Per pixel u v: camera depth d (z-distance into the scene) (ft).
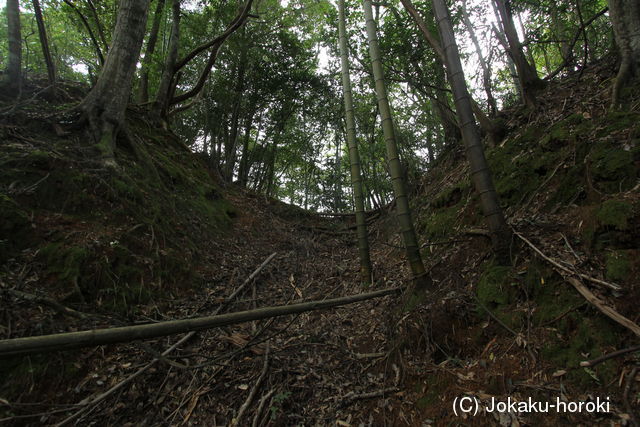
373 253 22.97
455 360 8.49
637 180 8.95
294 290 16.81
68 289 10.14
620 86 12.41
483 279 9.99
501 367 7.52
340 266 21.01
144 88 31.63
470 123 10.27
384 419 7.98
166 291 13.05
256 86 39.86
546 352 7.13
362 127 33.58
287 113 43.24
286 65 39.27
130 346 9.86
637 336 6.14
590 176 10.19
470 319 9.33
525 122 17.42
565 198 10.73
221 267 17.17
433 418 7.34
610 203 8.38
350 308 14.16
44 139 14.71
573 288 7.71
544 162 12.69
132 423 8.04
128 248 12.87
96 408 8.02
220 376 9.64
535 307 8.18
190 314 12.37
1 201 10.64
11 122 14.58
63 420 7.59
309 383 9.65
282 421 8.32
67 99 19.22
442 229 16.46
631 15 12.92
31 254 10.32
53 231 11.27
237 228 23.97
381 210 30.71
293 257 22.18
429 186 25.93
